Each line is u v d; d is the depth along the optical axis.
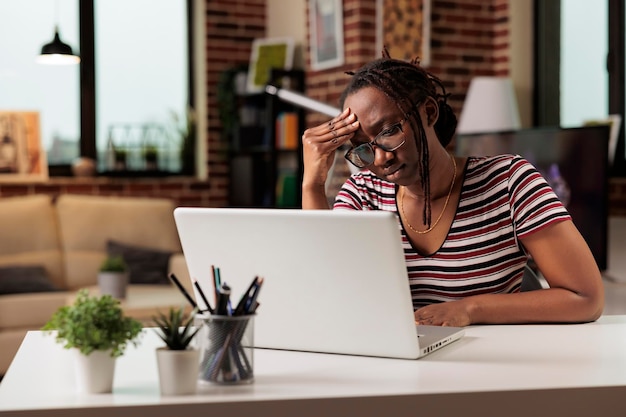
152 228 6.49
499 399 1.34
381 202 2.18
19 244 6.09
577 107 5.98
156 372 1.50
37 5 6.78
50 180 6.62
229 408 1.28
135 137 7.08
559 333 1.84
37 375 1.47
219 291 1.47
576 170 3.99
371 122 1.93
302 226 1.60
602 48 5.81
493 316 1.94
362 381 1.41
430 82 2.01
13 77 6.74
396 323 1.57
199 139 7.29
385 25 6.07
